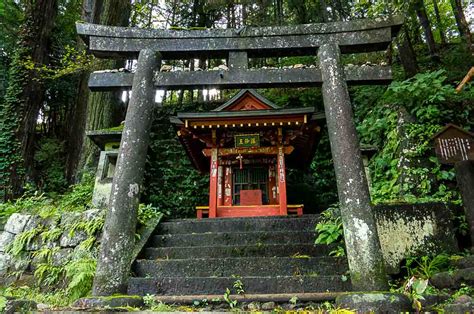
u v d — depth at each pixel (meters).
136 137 4.47
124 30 5.04
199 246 5.39
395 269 4.80
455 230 5.08
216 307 3.95
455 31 14.91
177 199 11.39
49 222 6.41
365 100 10.88
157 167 11.82
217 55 5.13
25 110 11.48
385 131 8.73
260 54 5.12
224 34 5.04
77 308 3.44
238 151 8.99
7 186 10.34
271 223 6.07
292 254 5.15
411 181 7.15
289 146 8.93
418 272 4.65
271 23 14.07
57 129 17.30
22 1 15.28
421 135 7.45
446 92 7.42
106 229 4.10
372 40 4.90
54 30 14.56
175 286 4.40
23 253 6.19
